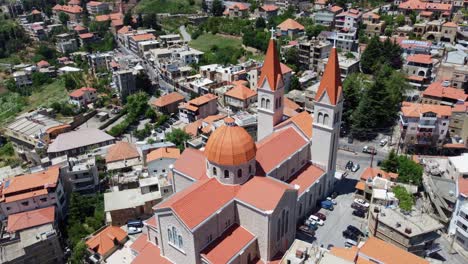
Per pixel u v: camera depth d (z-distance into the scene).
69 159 104.81
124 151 109.31
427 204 82.31
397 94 126.12
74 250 77.38
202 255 56.28
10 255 75.00
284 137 77.88
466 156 92.25
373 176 85.69
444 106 106.56
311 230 73.81
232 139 60.50
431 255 69.69
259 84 81.56
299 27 193.75
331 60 73.25
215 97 140.12
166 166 97.94
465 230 69.62
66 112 155.88
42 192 88.06
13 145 140.50
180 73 172.00
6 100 187.88
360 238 71.25
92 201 92.75
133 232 81.19
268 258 61.81
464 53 144.12
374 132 118.56
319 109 77.38
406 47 157.12
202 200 58.28
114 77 172.50
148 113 145.75
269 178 66.69
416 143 105.88
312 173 80.38
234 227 62.44
